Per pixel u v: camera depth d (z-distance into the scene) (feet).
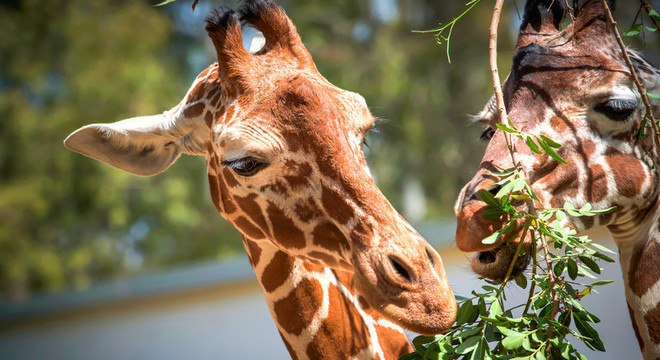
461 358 12.71
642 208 13.51
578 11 13.65
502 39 76.33
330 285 13.28
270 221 12.32
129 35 86.89
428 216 84.58
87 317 53.11
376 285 11.12
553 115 12.97
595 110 12.98
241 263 50.14
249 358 36.06
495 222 11.95
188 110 13.51
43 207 84.89
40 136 87.10
